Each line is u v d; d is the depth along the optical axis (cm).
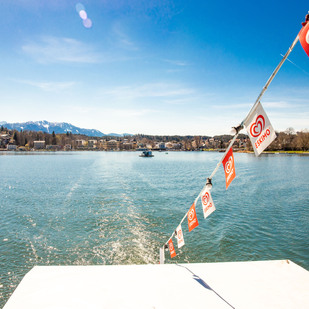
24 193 2689
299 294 377
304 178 3781
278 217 1755
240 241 1323
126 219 1717
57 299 359
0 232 1469
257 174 4328
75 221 1678
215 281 416
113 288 390
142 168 6088
